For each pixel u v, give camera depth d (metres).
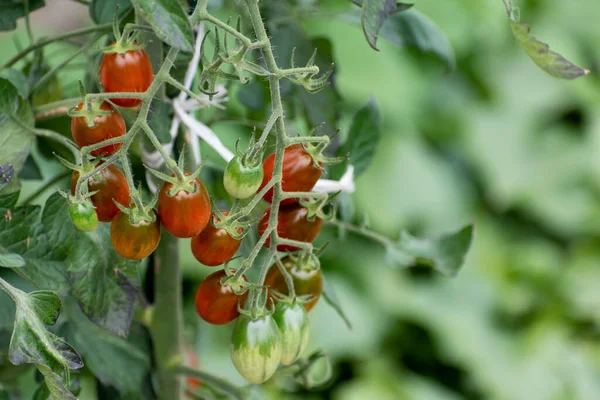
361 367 2.59
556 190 2.98
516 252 2.94
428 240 1.18
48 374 0.97
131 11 1.08
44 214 1.02
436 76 2.76
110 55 0.99
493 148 2.93
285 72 0.96
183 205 0.98
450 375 2.78
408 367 2.76
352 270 2.62
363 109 1.15
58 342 0.99
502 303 2.82
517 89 3.01
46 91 1.14
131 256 0.99
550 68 0.99
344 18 1.22
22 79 1.10
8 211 1.02
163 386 1.16
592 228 2.96
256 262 1.13
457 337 2.68
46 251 1.02
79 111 0.98
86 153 0.97
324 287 1.15
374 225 2.63
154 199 0.98
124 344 1.17
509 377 2.70
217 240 1.00
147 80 1.00
